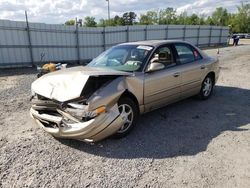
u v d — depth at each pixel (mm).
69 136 3430
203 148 3566
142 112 4254
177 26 26609
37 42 14438
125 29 19969
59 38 15414
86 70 4043
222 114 4992
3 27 12945
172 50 4973
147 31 22641
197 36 30016
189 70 5156
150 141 3799
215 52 21297
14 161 3244
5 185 2752
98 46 17781
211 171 2990
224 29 34094
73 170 3039
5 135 4074
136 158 3305
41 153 3451
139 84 4035
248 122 4555
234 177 2867
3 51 13203
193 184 2746
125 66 4371
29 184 2770
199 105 5586
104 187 2711
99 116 3355
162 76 4461
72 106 3355
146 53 4480
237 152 3439
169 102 4855
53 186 2734
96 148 3582
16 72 11922
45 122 3637
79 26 16906
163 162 3205
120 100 3746
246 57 16297
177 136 3975
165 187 2699
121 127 3799
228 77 9141
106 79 3740
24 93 7195
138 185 2736
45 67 8188
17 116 5066
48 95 3531
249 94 6570
